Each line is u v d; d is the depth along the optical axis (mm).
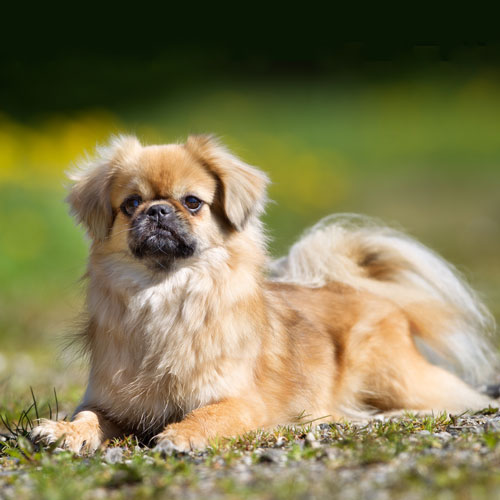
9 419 10062
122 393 8539
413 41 57375
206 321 8492
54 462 7168
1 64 49875
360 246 11469
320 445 7477
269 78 55625
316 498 5664
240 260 8930
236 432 8078
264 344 8984
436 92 55750
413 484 5754
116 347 8648
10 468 7270
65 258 24141
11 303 20750
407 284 11297
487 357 12070
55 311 20000
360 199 36562
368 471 6230
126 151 9266
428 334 11125
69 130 34156
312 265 11195
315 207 32656
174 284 8602
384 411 10242
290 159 35562
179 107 49562
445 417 8719
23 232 24156
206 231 8836
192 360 8430
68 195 9766
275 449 7438
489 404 10172
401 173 42875
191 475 6406
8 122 39562
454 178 41906
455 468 6012
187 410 8523
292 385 9172
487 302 19078
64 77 51125
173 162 9055
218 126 45469
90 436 8117
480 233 30422
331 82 56000
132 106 49500
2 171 27875
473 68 57781
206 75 54875
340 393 10000
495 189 39375
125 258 8773
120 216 8938
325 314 10422
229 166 9242
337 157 42500
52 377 13547
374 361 10188
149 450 7809
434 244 28594
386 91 55625
